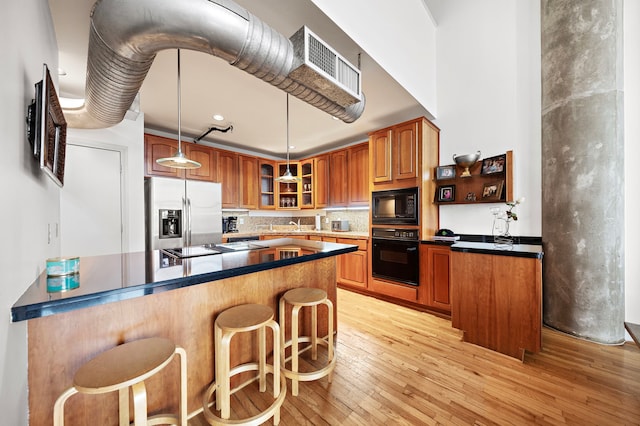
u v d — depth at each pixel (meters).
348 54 2.12
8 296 0.82
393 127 3.18
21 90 1.01
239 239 4.19
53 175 1.34
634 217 2.25
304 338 2.01
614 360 1.93
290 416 1.41
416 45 2.90
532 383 1.67
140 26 1.16
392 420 1.38
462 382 1.69
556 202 2.41
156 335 1.31
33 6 1.18
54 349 1.06
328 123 3.59
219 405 1.45
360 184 4.00
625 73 2.26
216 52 1.38
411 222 3.01
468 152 3.08
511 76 2.81
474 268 2.15
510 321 1.98
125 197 2.85
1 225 0.78
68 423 1.11
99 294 0.96
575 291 2.30
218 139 4.31
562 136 2.35
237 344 1.65
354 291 3.73
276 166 5.03
